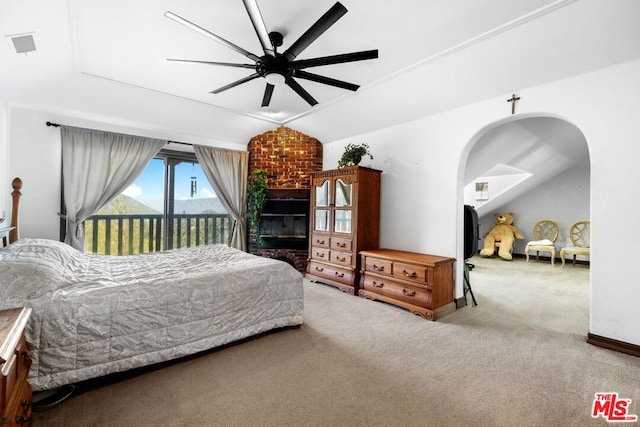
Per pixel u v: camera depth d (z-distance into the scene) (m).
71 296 1.73
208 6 2.09
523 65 2.57
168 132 4.24
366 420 1.51
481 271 5.52
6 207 3.02
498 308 3.34
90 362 1.72
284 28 2.33
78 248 3.46
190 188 4.62
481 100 3.12
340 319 2.91
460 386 1.81
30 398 1.40
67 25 2.22
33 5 1.90
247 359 2.12
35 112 3.26
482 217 7.84
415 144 3.76
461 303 3.37
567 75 2.52
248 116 4.34
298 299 2.66
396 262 3.29
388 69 2.99
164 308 1.97
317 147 5.02
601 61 2.32
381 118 3.93
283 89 3.54
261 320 2.44
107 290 1.86
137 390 1.75
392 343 2.40
